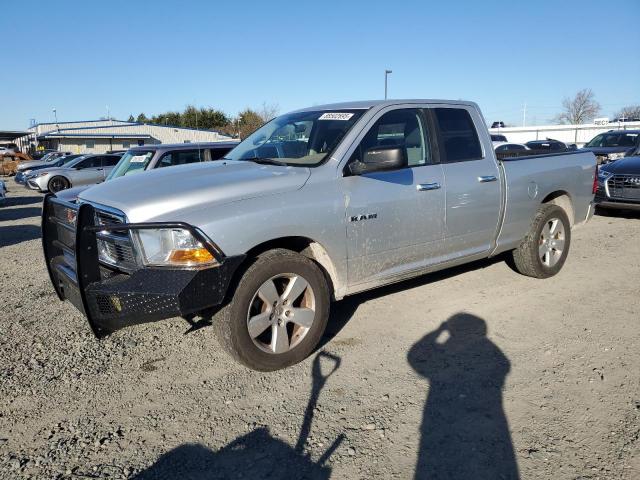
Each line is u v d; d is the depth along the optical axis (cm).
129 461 286
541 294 545
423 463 279
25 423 324
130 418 328
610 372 373
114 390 363
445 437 301
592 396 341
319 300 395
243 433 310
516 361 394
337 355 410
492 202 514
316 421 320
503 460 280
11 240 985
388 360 400
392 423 317
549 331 449
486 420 317
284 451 292
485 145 521
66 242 413
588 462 276
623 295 539
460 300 529
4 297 580
